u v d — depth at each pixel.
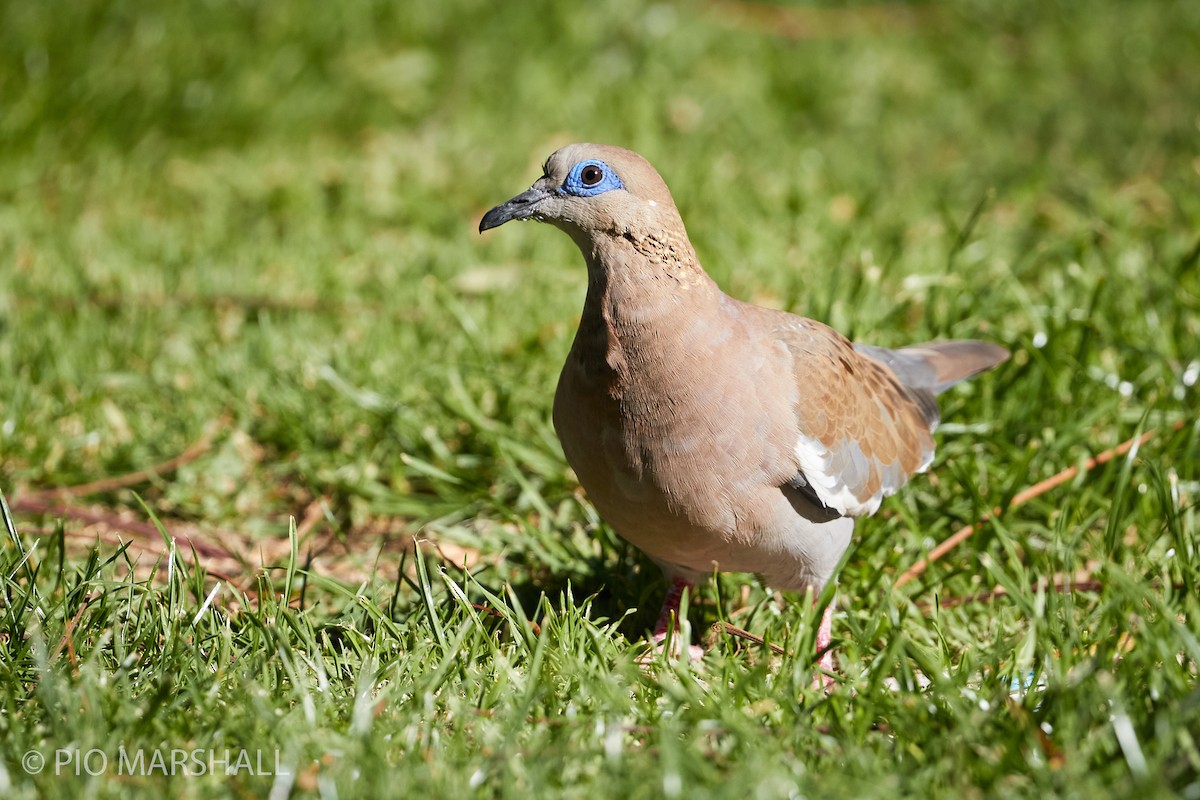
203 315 12.54
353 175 15.51
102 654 7.36
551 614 7.70
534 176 15.55
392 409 10.68
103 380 11.02
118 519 9.98
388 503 10.20
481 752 6.52
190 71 16.47
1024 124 16.98
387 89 17.17
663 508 7.73
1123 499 8.95
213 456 10.57
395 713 6.84
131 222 14.38
